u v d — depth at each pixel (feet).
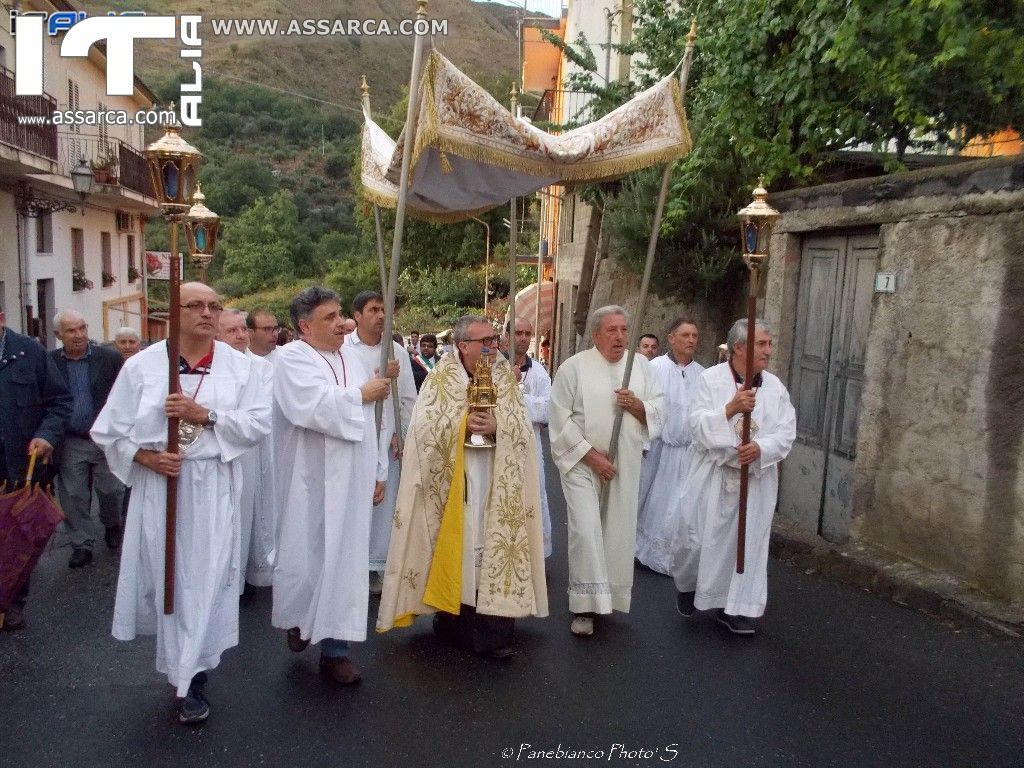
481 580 15.26
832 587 19.53
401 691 14.11
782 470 26.03
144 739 12.46
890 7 18.60
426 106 14.07
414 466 15.38
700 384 16.97
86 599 18.40
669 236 34.12
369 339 18.69
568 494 16.62
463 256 123.24
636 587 19.75
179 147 11.75
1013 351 17.06
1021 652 15.64
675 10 40.24
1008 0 17.56
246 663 15.11
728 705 13.74
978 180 17.92
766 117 26.50
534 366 21.91
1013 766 12.05
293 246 191.42
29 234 56.39
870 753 12.34
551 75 94.73
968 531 18.10
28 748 12.16
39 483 17.87
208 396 12.89
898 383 20.10
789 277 25.20
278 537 14.83
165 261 105.81
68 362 20.98
